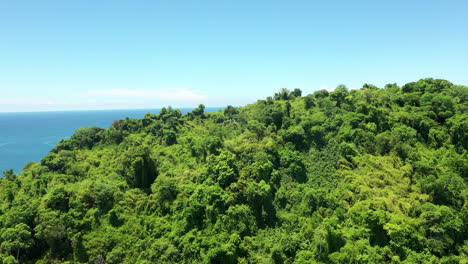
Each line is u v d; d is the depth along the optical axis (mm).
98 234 76500
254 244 74750
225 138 130125
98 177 96875
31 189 87125
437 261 63250
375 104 122250
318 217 78375
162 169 102062
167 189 87312
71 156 110812
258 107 146500
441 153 95562
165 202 85562
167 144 128250
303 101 147500
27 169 110625
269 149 98875
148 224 80312
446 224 68562
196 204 81000
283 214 82312
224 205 81125
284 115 124375
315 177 92812
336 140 102875
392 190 81312
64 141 125688
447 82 134125
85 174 101125
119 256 71750
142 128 142875
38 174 99438
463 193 77625
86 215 79625
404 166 88500
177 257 72062
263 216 82188
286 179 92312
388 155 94188
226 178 87562
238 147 100312
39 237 71750
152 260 71375
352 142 100125
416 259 63281
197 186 87562
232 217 78625
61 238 74062
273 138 107375
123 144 122375
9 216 73125
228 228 77500
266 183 88375
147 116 154125
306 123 111188
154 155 111938
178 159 110438
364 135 99625
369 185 83188
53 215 74812
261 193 83000
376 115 108438
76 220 76875
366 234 69250
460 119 101062
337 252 67438
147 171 99188
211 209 79750
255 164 91500
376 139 97500
